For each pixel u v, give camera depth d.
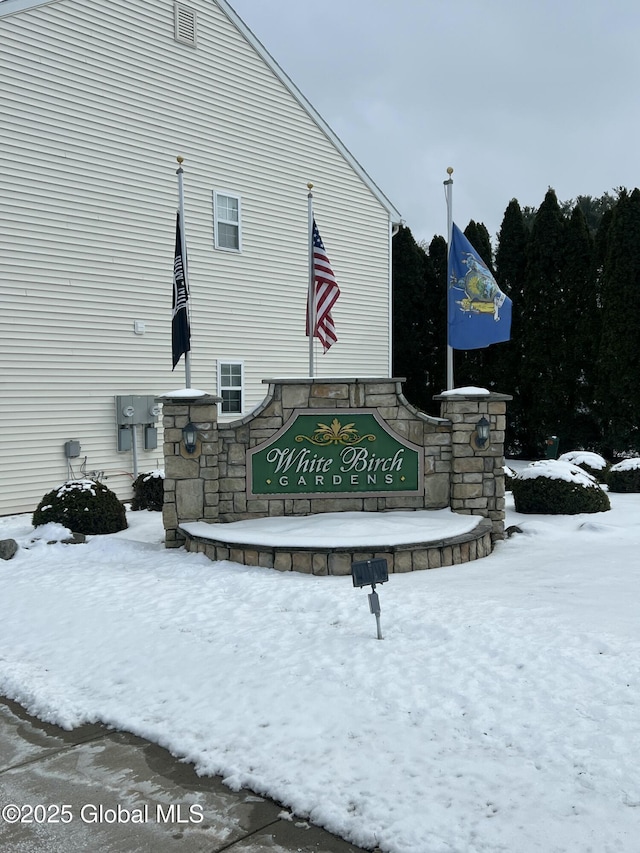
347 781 3.62
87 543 8.80
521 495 10.45
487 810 3.31
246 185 14.94
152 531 9.77
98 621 6.09
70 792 3.74
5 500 11.24
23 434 11.47
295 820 3.43
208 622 5.94
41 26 11.48
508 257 19.48
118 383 12.81
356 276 17.61
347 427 8.73
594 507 10.28
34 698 4.76
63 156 11.88
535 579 6.89
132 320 12.99
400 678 4.64
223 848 3.26
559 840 3.07
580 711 4.10
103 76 12.38
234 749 4.00
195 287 14.05
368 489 8.81
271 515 8.78
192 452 8.63
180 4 13.54
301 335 16.30
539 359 18.56
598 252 17.66
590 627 5.37
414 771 3.65
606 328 17.08
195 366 14.13
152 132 13.18
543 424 18.70
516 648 4.97
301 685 4.67
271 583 6.84
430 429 8.80
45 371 11.73
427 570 7.42
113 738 4.27
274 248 15.59
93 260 12.37
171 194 13.58
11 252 11.23
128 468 13.02
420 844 3.11
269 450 8.73
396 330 21.80
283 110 15.64
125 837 3.36
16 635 5.92
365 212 17.75
